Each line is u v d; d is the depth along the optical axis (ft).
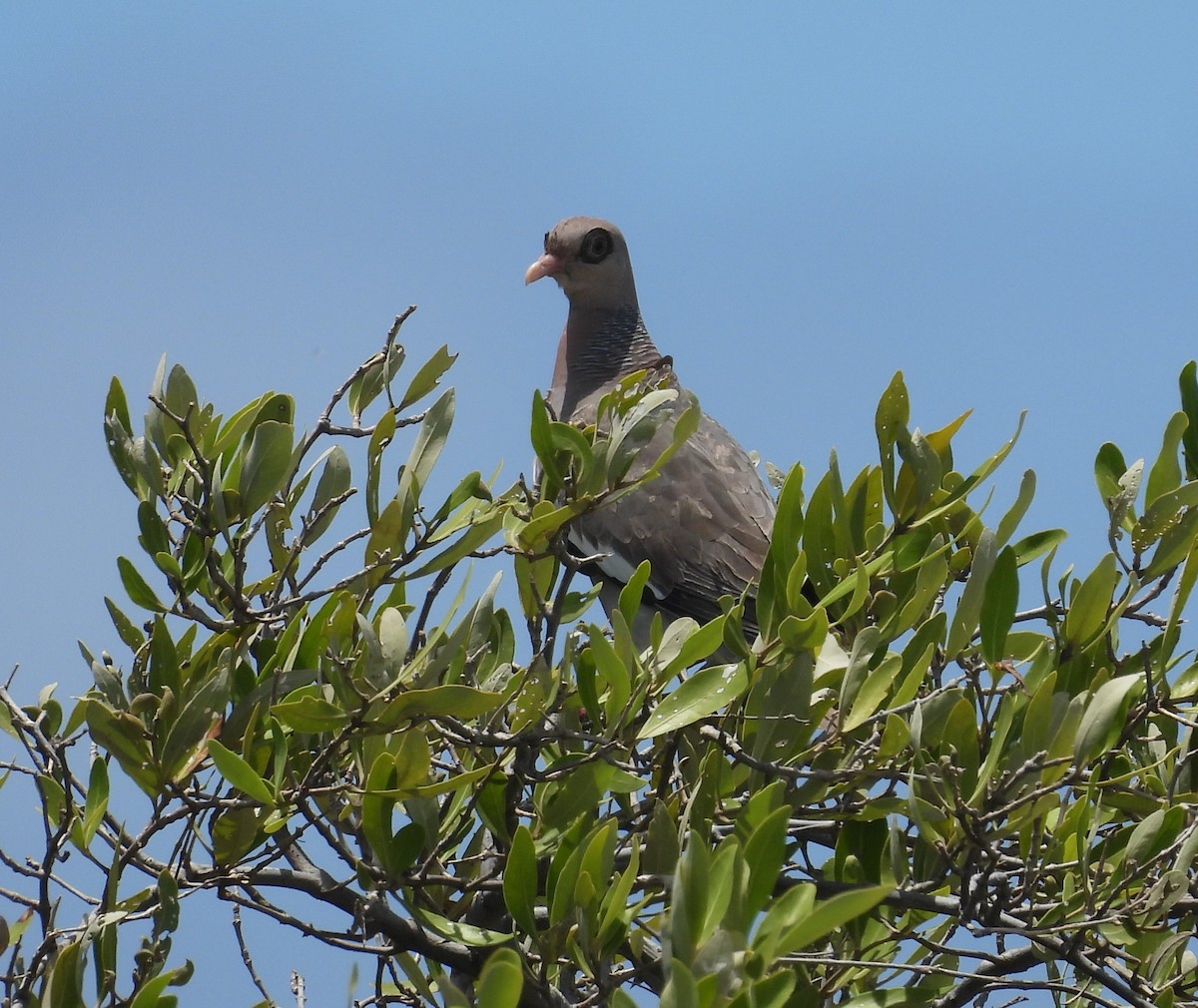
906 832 29.78
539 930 29.14
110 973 24.20
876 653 30.89
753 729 28.12
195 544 30.71
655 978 26.99
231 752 24.70
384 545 28.27
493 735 27.96
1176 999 29.99
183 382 30.86
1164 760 30.12
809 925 18.29
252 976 30.78
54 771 28.78
